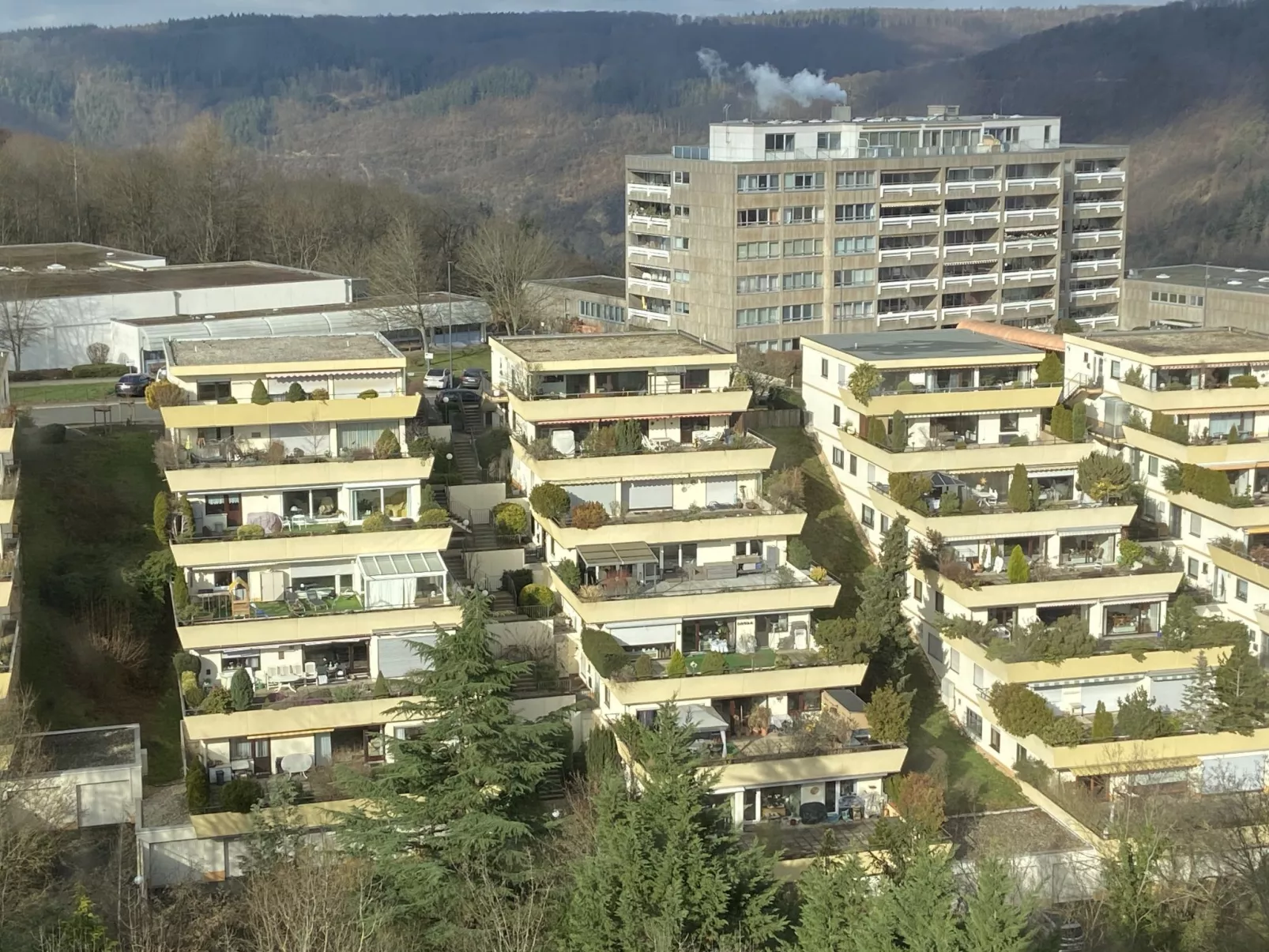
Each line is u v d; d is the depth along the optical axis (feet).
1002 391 302.45
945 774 252.21
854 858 182.91
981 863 185.68
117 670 256.32
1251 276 520.42
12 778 214.28
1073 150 504.84
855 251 466.70
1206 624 270.46
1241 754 252.21
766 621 263.08
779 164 453.99
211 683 245.65
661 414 283.38
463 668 197.57
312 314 406.82
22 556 271.28
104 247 533.14
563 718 237.04
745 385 295.89
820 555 307.17
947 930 156.25
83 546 279.08
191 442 265.95
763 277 458.09
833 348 324.80
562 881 192.34
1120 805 237.45
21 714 223.71
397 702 238.48
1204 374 309.42
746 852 182.19
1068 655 261.24
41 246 533.55
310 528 260.21
